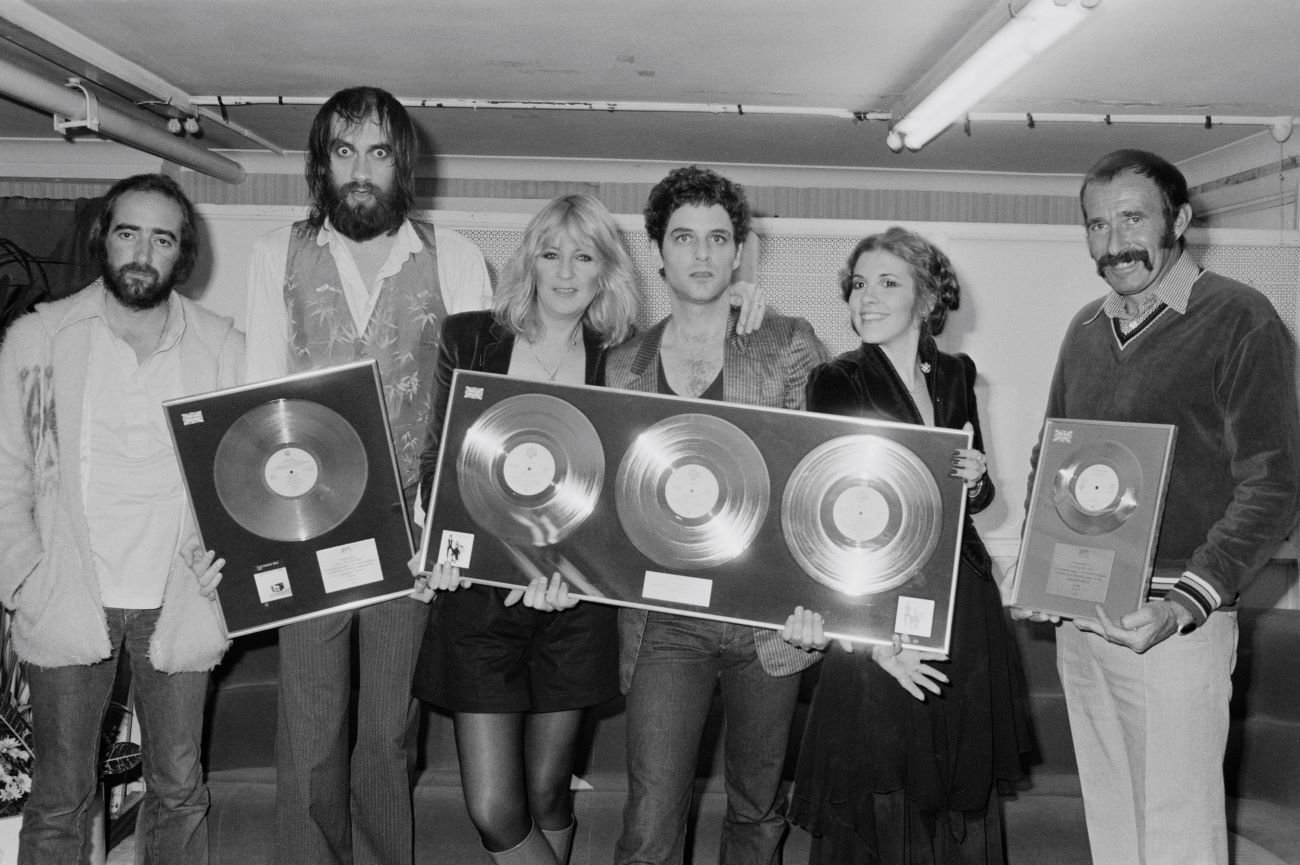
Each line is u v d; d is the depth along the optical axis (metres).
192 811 2.29
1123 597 1.88
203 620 2.21
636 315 2.16
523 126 4.77
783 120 4.52
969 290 3.38
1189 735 1.93
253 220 3.38
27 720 2.65
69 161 5.22
